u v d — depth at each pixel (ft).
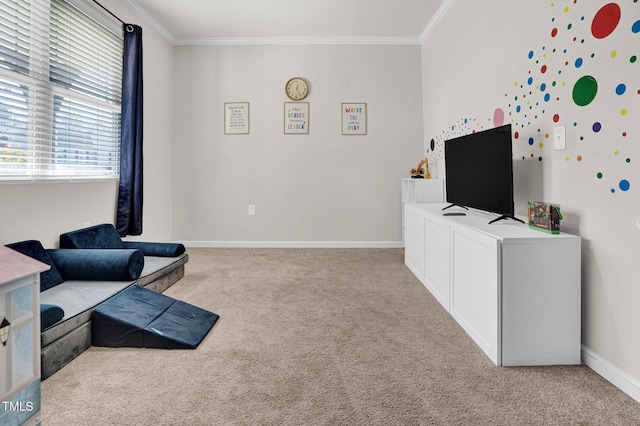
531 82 7.27
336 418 4.48
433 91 13.69
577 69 5.96
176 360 5.93
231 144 15.19
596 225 5.60
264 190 15.30
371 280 10.49
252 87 15.10
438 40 13.02
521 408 4.68
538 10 7.00
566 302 5.74
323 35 14.67
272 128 15.15
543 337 5.76
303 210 15.31
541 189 6.99
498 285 5.70
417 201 12.62
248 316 7.82
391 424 4.37
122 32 11.10
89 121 9.80
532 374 5.51
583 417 4.50
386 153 15.16
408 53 15.03
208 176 15.25
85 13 9.51
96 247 9.12
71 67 9.07
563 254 5.72
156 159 13.82
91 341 6.39
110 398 4.88
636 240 4.91
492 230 6.37
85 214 9.58
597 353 5.61
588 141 5.73
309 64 15.03
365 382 5.29
